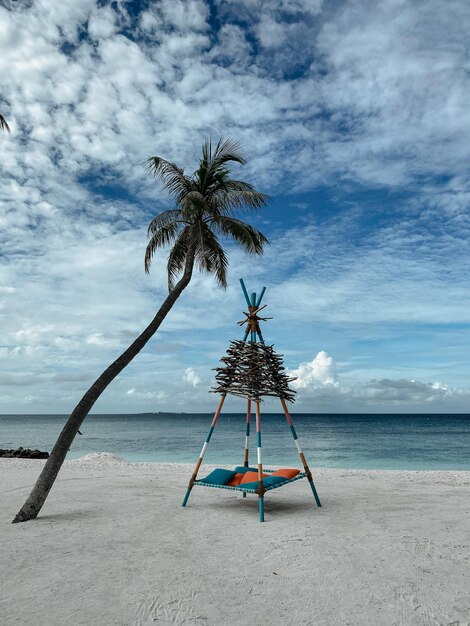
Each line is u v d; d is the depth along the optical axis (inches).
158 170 414.3
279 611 145.9
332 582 168.2
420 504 316.2
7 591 162.4
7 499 335.0
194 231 398.0
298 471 321.4
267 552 205.3
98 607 149.2
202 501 329.4
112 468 558.6
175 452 1274.6
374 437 2122.3
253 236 428.8
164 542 222.5
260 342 324.2
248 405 360.5
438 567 181.8
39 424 4660.4
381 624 136.6
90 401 305.0
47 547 214.4
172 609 147.7
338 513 285.6
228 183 427.2
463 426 3479.3
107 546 215.8
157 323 351.9
